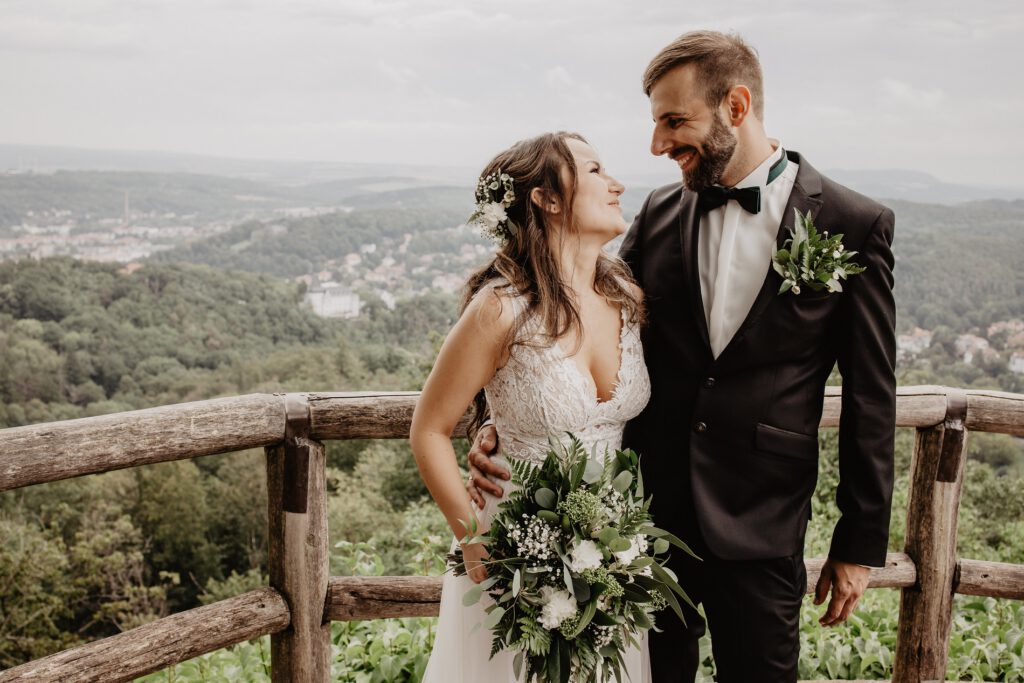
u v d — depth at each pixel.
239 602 2.08
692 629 1.93
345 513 24.36
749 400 1.77
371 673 2.66
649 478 1.88
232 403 2.01
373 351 50.94
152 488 33.12
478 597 1.53
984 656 2.75
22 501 28.62
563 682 1.53
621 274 1.86
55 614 21.48
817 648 2.81
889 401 1.73
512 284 1.70
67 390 51.62
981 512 14.70
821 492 8.63
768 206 1.79
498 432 1.80
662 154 1.80
